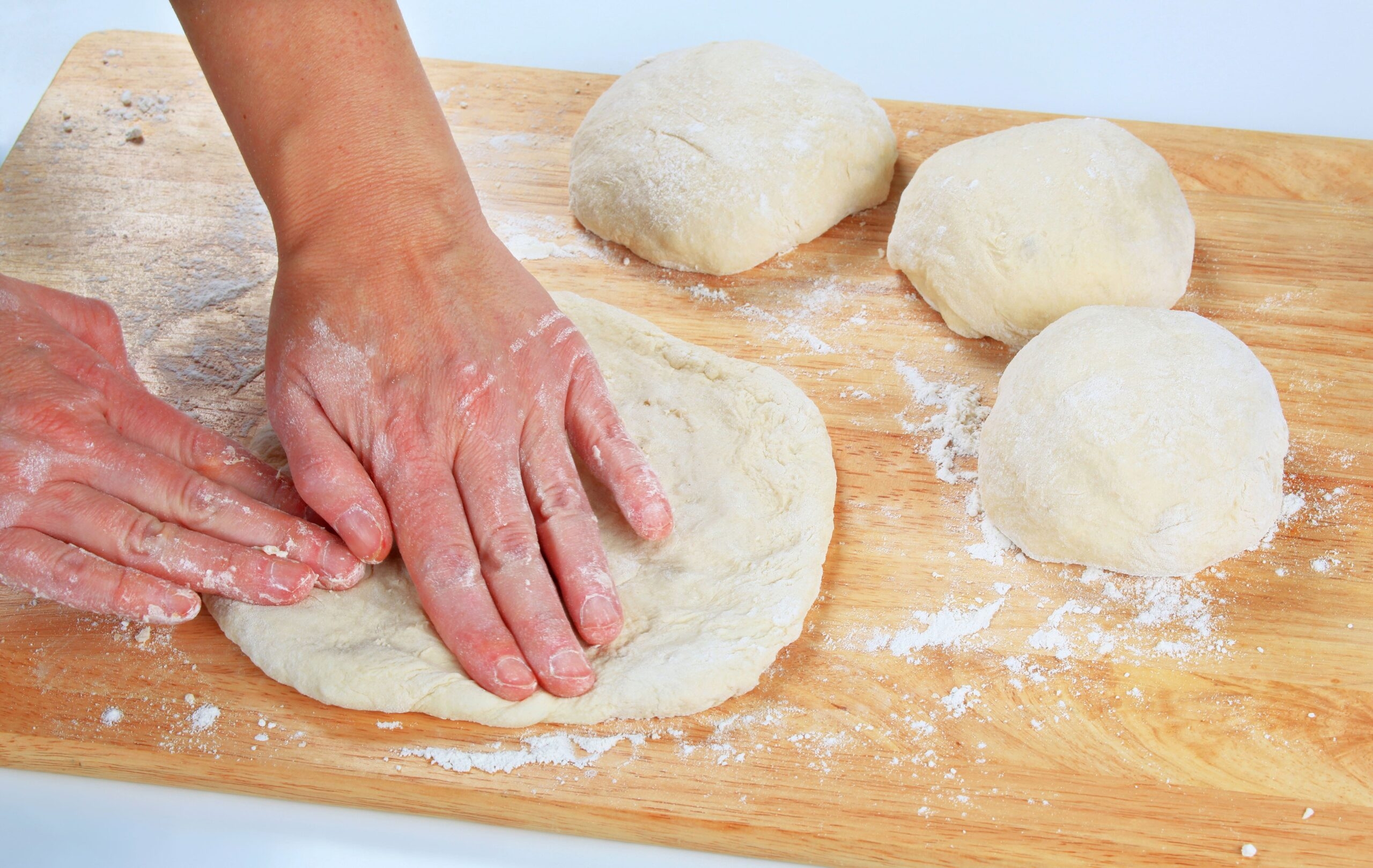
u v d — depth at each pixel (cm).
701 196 88
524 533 74
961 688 75
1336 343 85
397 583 76
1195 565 77
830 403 84
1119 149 86
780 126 89
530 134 95
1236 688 74
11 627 76
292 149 76
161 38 100
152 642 76
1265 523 77
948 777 72
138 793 74
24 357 75
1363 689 74
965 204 85
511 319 77
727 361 83
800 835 71
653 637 75
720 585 76
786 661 75
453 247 77
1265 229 89
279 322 77
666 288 88
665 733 73
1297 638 76
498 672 72
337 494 74
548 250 90
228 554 74
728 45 94
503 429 75
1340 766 73
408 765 72
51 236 90
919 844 71
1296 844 71
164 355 85
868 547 79
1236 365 79
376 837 73
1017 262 84
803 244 90
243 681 75
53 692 74
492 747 73
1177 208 86
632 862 72
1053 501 77
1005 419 80
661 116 90
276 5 74
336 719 73
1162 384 78
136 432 76
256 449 80
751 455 80
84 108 96
